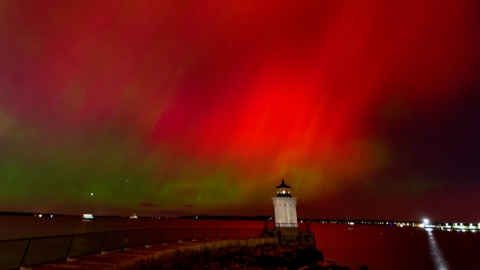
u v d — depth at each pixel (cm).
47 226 12712
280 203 3603
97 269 1205
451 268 4769
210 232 8994
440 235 16350
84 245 5766
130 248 1909
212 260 2431
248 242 3019
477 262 5428
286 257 2866
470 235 16425
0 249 5091
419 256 6225
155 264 1661
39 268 1211
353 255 5878
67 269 1202
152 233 9056
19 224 14325
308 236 3491
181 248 1998
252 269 2256
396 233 18488
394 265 4806
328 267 2880
